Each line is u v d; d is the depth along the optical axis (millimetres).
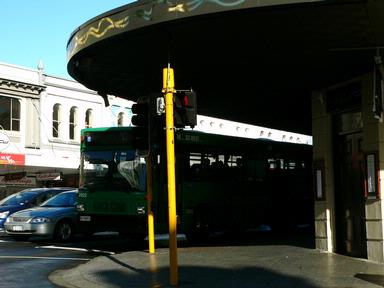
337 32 9039
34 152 35875
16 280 10578
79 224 16672
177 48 10414
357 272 10297
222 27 9117
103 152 16578
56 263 13016
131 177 16031
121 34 9734
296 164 22547
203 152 18094
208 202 18047
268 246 15531
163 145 16328
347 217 13000
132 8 9500
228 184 19016
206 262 12008
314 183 13820
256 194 20266
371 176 11664
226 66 11547
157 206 16094
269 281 9477
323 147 13461
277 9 8117
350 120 12805
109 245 17297
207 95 14586
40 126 36500
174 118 9492
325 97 13422
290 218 21891
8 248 16281
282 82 12914
